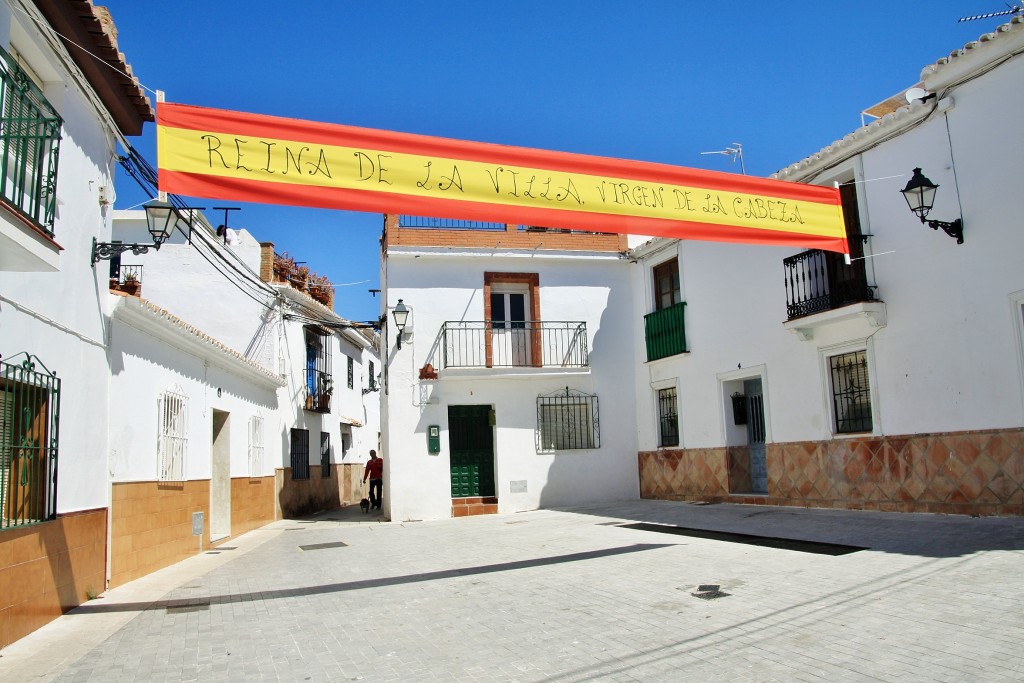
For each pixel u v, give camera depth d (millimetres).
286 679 5090
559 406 17672
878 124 11195
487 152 8391
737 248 14820
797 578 7164
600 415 17781
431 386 17062
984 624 5227
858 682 4379
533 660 5227
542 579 8133
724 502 14906
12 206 5254
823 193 10438
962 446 10117
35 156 6273
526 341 17938
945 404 10391
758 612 6066
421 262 17438
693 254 16188
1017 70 9508
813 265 12742
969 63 9977
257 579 9227
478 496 17344
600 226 8852
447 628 6266
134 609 7457
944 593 6121
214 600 7914
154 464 9945
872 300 11336
